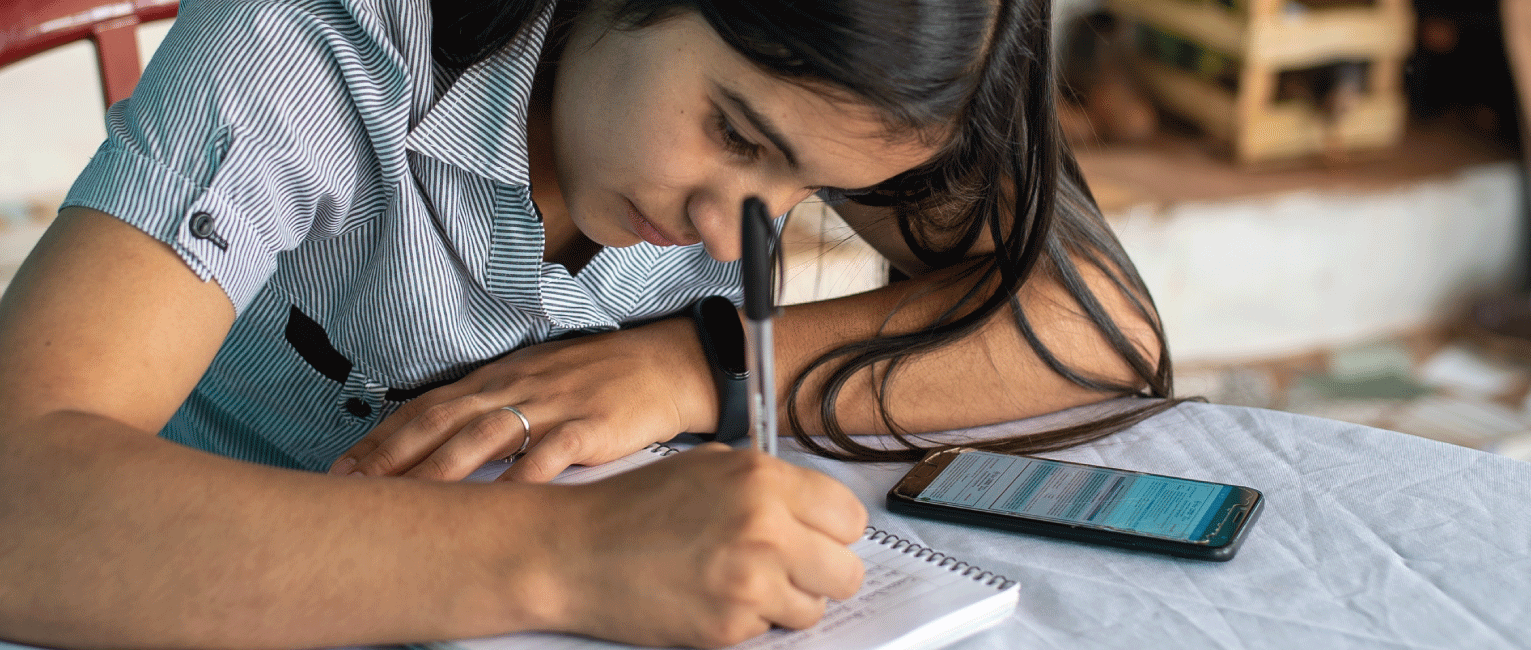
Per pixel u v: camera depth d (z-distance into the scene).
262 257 0.68
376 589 0.53
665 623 0.53
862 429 0.82
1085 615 0.58
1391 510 0.67
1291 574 0.61
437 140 0.75
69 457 0.54
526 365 0.79
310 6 0.71
